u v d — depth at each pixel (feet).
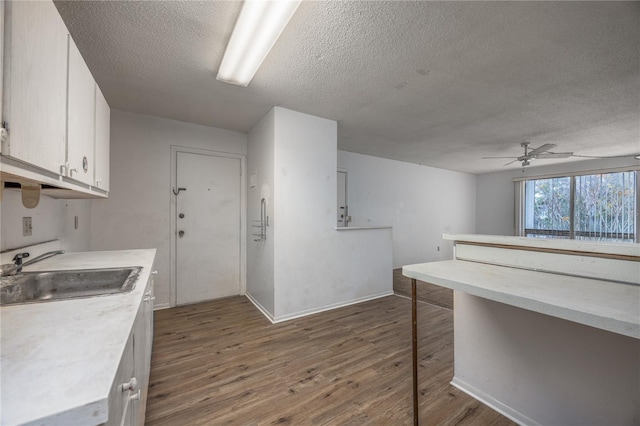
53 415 1.55
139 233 10.46
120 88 8.32
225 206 12.28
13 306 3.16
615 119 10.85
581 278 4.02
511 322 5.21
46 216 6.27
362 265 12.18
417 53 6.55
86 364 2.03
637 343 3.88
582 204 18.93
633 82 7.91
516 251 4.80
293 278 10.12
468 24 5.55
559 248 4.25
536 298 3.11
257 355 7.40
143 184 10.53
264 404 5.51
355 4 5.00
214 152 12.01
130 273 5.00
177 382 6.18
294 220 10.16
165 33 5.79
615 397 4.05
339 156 16.76
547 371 4.73
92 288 5.05
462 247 5.67
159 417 5.11
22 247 5.23
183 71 7.34
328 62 6.92
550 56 6.66
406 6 5.06
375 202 18.53
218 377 6.39
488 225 24.35
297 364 6.98
